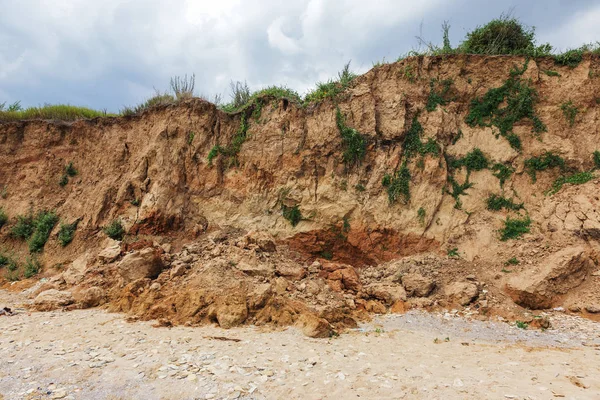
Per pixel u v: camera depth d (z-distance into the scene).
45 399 5.09
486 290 10.26
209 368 5.89
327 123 13.74
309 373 5.75
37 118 17.69
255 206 13.84
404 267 11.46
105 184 15.16
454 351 7.07
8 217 15.60
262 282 9.71
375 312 9.69
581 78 13.16
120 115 16.86
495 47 14.11
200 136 14.90
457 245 12.05
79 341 7.21
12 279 13.60
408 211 12.74
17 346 6.98
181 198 14.34
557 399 4.86
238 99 16.55
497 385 5.34
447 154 13.35
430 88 13.90
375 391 5.17
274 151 14.09
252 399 4.99
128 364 6.11
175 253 12.77
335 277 10.83
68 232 14.48
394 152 13.30
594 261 10.36
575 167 12.53
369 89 13.86
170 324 8.22
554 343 7.68
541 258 10.70
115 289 10.19
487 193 12.77
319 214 13.10
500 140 13.27
